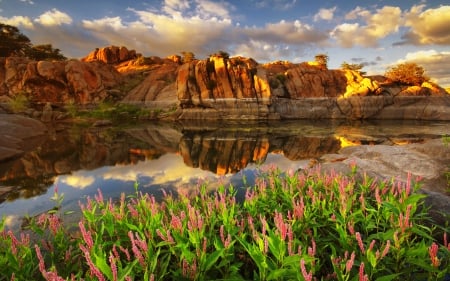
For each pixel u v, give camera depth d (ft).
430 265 9.59
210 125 136.26
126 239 13.24
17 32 264.93
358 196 19.52
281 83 196.75
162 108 196.03
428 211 18.21
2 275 10.89
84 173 41.27
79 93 188.03
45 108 171.22
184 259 9.77
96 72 201.26
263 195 17.97
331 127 121.90
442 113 170.81
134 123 149.59
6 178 38.52
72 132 104.68
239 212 16.87
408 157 38.27
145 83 219.82
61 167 45.65
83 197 29.43
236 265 10.95
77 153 59.57
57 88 185.26
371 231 15.05
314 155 53.83
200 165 46.09
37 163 49.01
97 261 7.32
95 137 89.20
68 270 12.02
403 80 215.10
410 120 169.99
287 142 75.36
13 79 181.78
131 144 73.51
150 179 36.76
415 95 187.01
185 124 142.82
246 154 57.00
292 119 178.50
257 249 8.91
